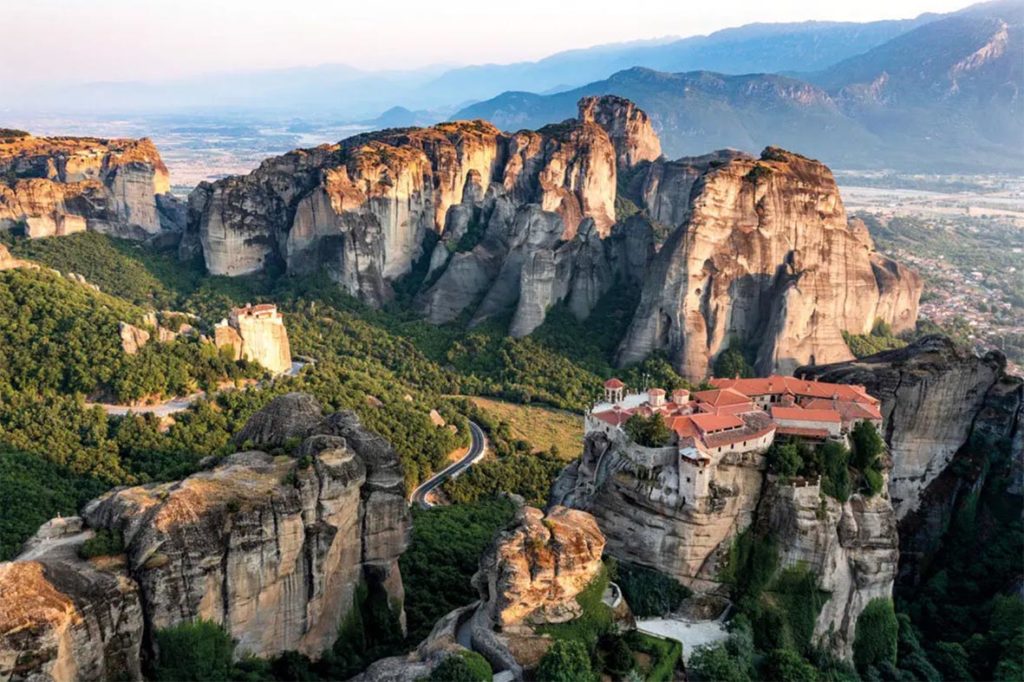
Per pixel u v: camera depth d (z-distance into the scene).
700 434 93.50
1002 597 99.31
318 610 77.56
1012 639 92.69
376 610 85.31
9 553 92.06
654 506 92.56
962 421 116.31
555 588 75.69
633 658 76.44
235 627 71.62
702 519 90.56
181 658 67.44
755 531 92.88
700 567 92.19
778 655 84.12
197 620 68.50
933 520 112.94
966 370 115.31
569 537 77.31
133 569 66.31
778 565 91.50
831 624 91.94
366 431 86.56
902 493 114.81
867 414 100.75
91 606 62.28
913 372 113.94
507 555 75.44
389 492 84.38
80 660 61.50
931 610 104.50
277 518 72.56
